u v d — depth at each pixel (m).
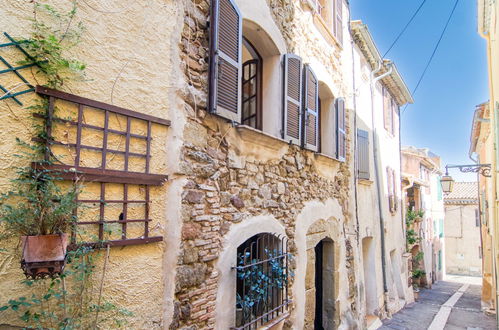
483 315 11.91
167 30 3.08
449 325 10.18
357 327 7.02
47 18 2.28
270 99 4.80
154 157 2.89
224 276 3.53
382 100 12.05
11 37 2.11
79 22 2.44
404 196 14.24
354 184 7.74
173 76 3.09
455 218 28.30
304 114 5.40
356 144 8.04
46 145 2.22
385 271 10.02
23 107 2.14
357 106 8.83
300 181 5.34
